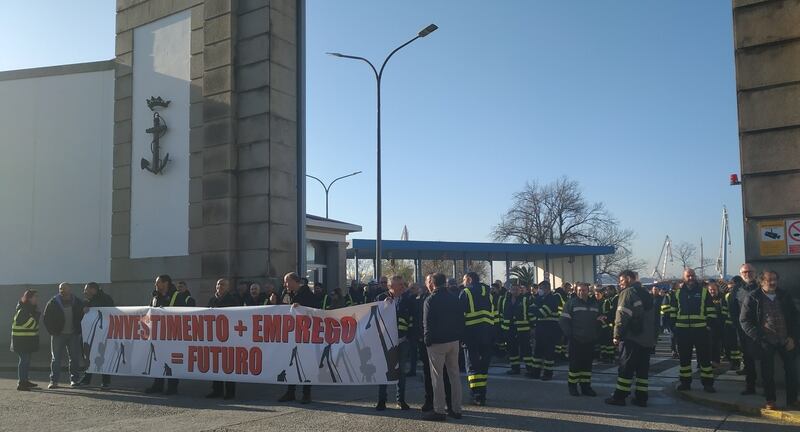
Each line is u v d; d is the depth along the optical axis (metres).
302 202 16.00
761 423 8.28
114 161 17.84
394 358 9.41
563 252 43.41
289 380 10.04
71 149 19.08
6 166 19.75
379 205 21.98
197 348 10.81
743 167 10.77
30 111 19.73
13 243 19.41
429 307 8.52
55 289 18.75
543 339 12.84
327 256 35.44
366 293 17.22
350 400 10.27
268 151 15.26
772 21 10.66
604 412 9.02
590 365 10.63
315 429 7.95
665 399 10.19
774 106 10.56
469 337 9.71
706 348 10.30
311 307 10.45
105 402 10.24
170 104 16.94
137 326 11.42
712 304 10.68
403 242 37.22
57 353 12.02
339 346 9.79
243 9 15.98
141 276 16.83
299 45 16.36
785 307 8.91
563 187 66.19
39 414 9.22
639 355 9.59
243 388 11.75
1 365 15.49
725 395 9.80
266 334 10.31
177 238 16.38
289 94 16.00
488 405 9.62
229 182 15.41
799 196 10.27
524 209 66.81
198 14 16.59
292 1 16.31
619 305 9.62
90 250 18.39
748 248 10.65
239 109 15.80
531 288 16.05
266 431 7.86
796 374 8.97
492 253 43.38
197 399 10.52
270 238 15.05
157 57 17.41
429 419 8.45
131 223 17.27
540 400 10.10
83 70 19.17
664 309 15.61
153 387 11.29
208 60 16.11
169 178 16.73
